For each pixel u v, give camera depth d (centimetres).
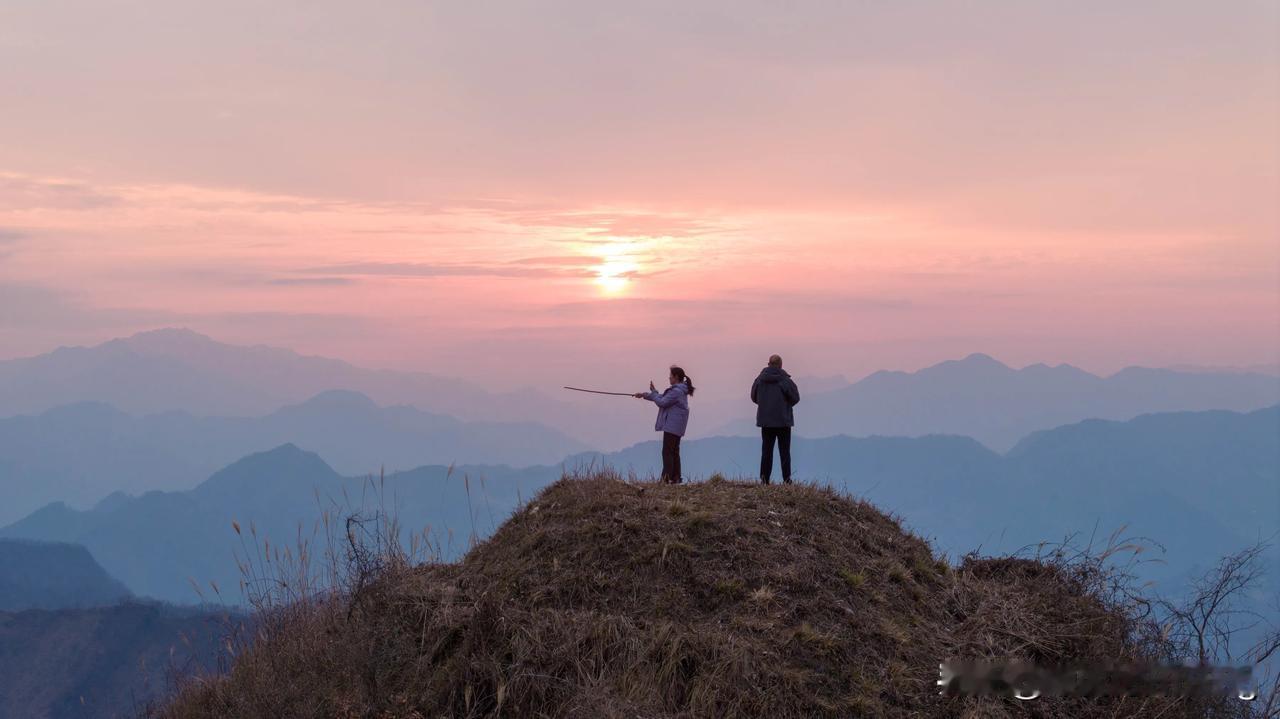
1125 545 1091
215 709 1023
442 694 919
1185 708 884
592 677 898
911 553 1163
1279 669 861
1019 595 1080
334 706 931
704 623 969
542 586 1048
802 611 987
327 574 1158
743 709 859
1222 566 930
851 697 883
